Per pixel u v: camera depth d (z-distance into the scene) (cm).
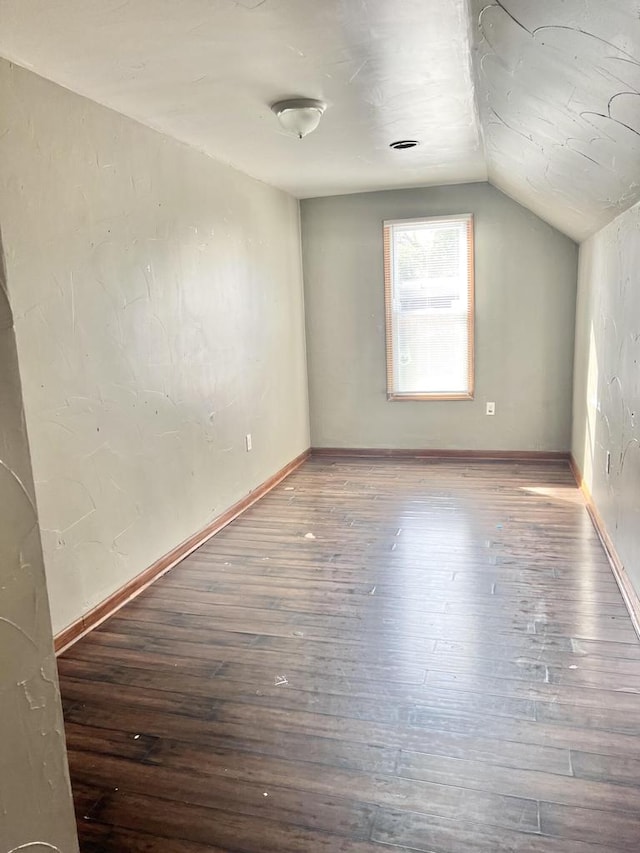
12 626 87
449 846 156
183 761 190
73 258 262
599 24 131
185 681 231
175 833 163
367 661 239
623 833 158
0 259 83
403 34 212
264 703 217
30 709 90
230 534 382
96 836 163
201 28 206
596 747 188
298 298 543
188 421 357
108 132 283
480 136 351
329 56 232
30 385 242
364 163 414
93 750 196
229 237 408
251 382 443
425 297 532
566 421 521
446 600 285
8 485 85
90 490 276
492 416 535
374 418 562
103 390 283
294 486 481
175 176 341
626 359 299
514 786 174
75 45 216
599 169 246
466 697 215
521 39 167
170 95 269
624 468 298
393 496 445
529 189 402
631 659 233
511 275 510
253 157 387
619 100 164
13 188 231
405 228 525
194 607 290
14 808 88
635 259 282
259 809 170
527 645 245
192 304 360
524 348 518
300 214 544
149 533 320
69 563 264
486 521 386
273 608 286
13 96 230
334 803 171
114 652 253
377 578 312
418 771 181
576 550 337
